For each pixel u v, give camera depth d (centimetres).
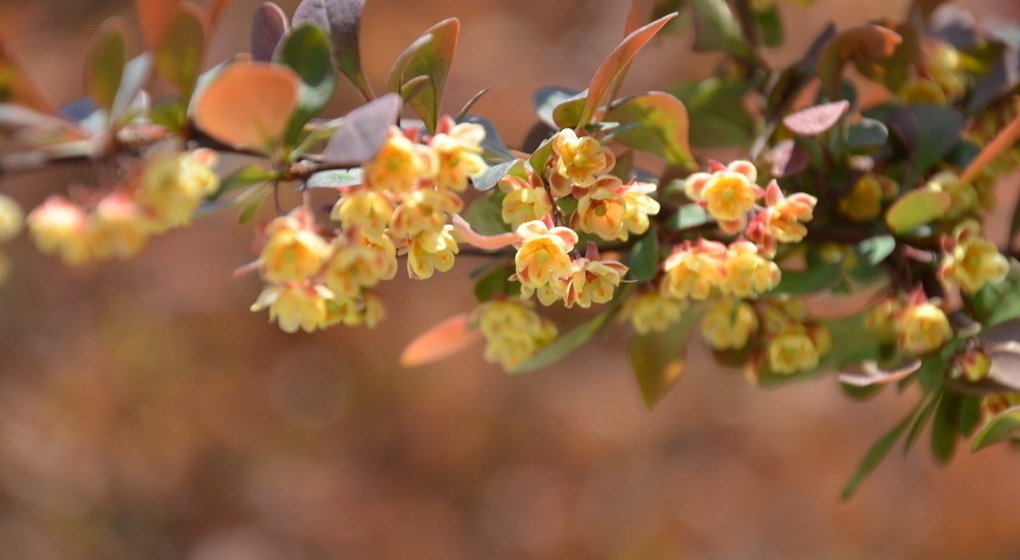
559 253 48
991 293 52
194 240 148
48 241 47
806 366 52
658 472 142
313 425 148
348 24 50
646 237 50
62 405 137
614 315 53
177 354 144
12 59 47
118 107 47
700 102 55
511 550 141
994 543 129
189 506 140
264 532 141
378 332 148
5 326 137
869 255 52
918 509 132
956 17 57
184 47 47
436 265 48
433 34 49
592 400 147
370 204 48
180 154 47
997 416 50
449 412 148
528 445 146
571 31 152
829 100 53
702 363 145
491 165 50
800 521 135
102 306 143
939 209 51
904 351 52
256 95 46
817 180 53
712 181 50
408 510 144
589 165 49
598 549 139
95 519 134
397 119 49
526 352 52
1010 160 54
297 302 49
